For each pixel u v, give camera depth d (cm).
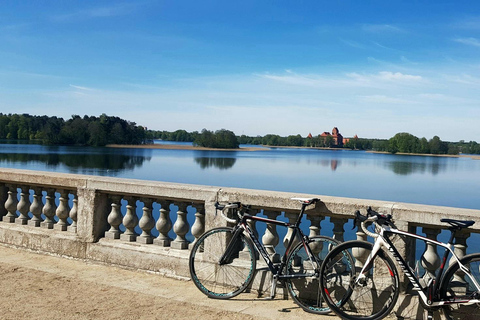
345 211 492
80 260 658
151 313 467
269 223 531
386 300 465
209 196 566
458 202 6191
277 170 11331
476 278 418
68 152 13988
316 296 499
